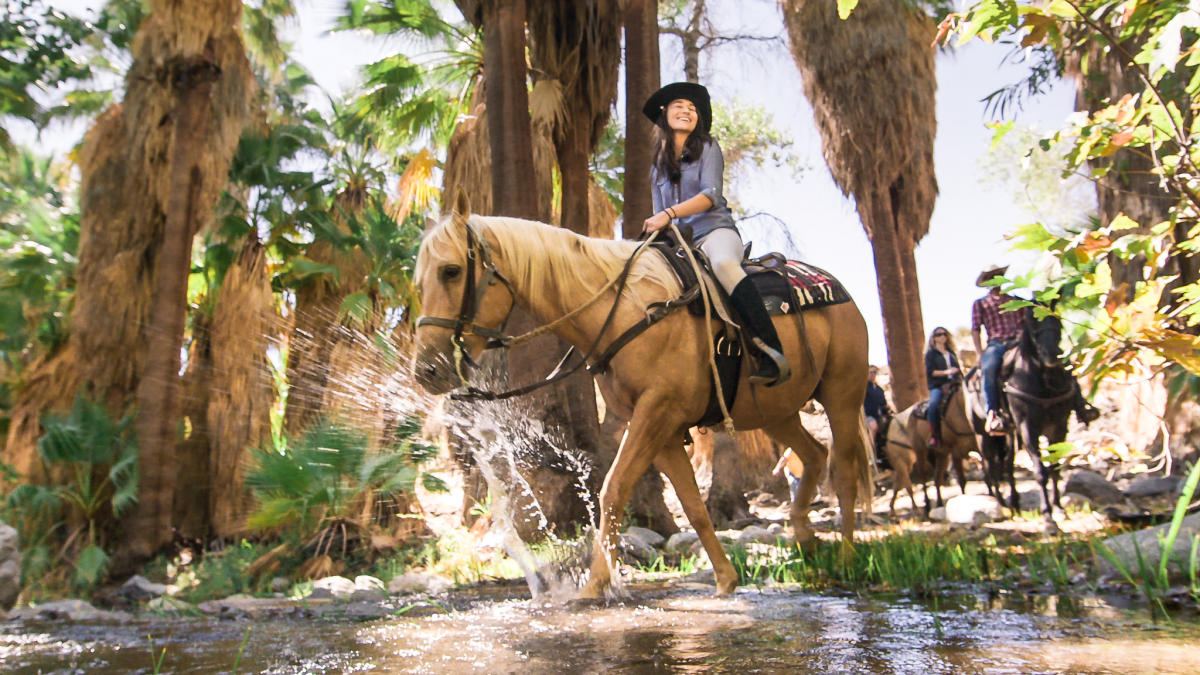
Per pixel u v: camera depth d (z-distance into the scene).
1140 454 3.52
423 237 4.24
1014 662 2.47
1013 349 8.12
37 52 12.94
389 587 6.19
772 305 4.72
